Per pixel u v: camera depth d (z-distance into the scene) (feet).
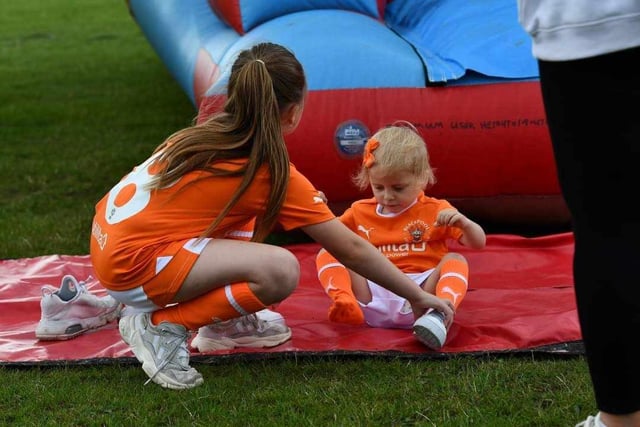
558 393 13.83
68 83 47.55
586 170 10.50
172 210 14.53
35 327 17.47
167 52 32.78
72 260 21.18
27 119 39.09
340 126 21.52
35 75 49.98
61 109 41.09
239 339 16.03
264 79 14.19
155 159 15.02
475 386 14.10
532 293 18.45
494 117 21.49
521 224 23.65
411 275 17.07
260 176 14.39
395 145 16.71
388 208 17.35
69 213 26.07
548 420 13.00
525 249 21.01
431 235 17.24
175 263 14.37
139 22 40.32
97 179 29.89
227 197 14.49
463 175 21.81
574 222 10.84
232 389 14.46
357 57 22.30
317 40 22.85
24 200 27.45
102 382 14.94
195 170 14.44
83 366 15.58
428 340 15.31
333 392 14.17
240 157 14.44
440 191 22.07
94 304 17.06
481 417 13.15
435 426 12.93
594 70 10.19
